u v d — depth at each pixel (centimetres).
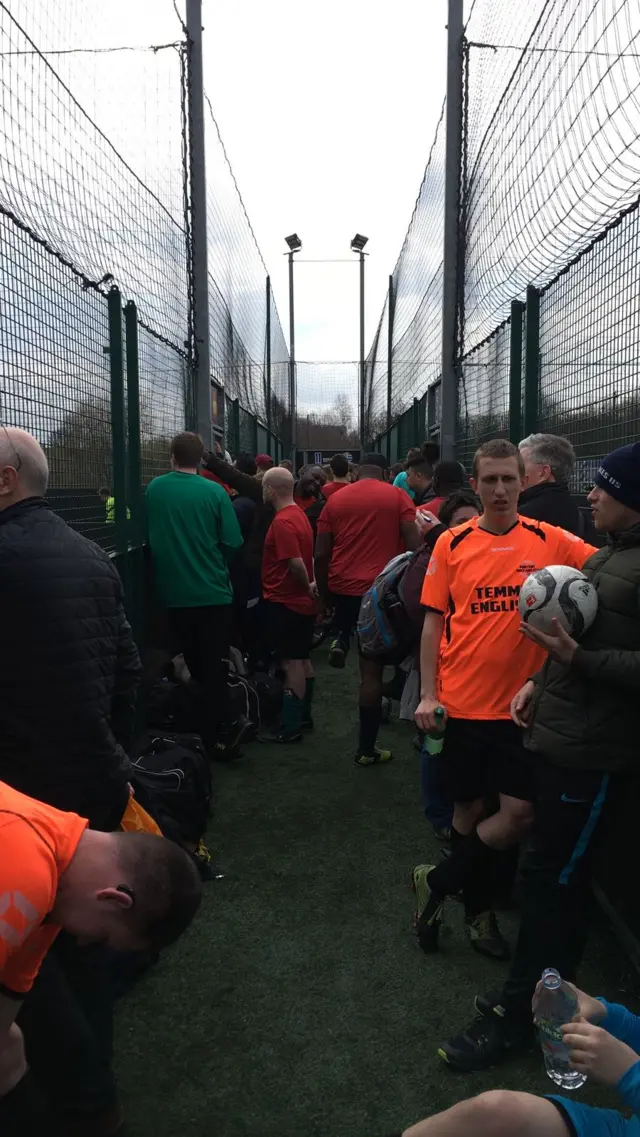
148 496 507
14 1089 192
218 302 877
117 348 473
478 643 281
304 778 491
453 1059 248
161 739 397
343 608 572
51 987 205
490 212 557
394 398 1574
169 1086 243
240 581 661
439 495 511
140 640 522
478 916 312
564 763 231
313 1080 246
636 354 304
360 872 372
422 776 395
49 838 155
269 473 559
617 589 228
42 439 340
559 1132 165
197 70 673
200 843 372
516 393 480
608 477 232
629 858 281
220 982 293
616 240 325
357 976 297
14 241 302
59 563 221
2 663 214
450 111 638
